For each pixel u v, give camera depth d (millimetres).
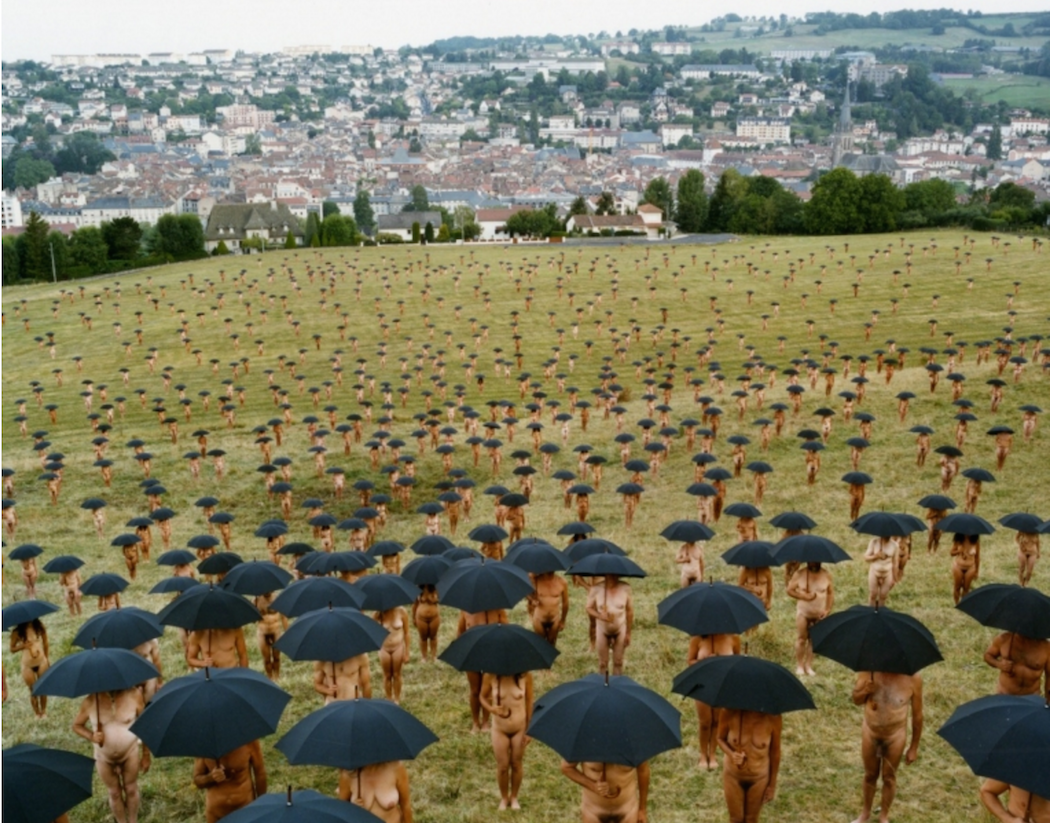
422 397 71438
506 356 82812
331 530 33344
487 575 19297
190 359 85438
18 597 34531
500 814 16922
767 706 13656
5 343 93375
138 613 19078
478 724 20094
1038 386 58344
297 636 17016
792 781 17719
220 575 25750
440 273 121625
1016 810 12859
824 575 21797
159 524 40000
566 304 102125
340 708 13383
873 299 97438
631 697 13289
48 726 21734
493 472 51719
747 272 116062
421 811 17094
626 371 76750
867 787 15922
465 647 16297
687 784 17719
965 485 42938
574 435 58875
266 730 13695
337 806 11141
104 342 92062
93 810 17594
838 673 22438
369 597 20109
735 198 199000
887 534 24219
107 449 59531
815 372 63000
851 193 161000
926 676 22062
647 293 105812
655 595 30172
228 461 56656
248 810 11008
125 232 157250
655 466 49000
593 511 43875
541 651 16359
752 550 22391
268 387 74875
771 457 50594
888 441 50969
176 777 18688
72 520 46656
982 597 17797
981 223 152250
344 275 122938
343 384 75500
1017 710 12727
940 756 18375
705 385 70250
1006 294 95938
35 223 142875
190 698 13781
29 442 62281
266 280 121312
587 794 13391
